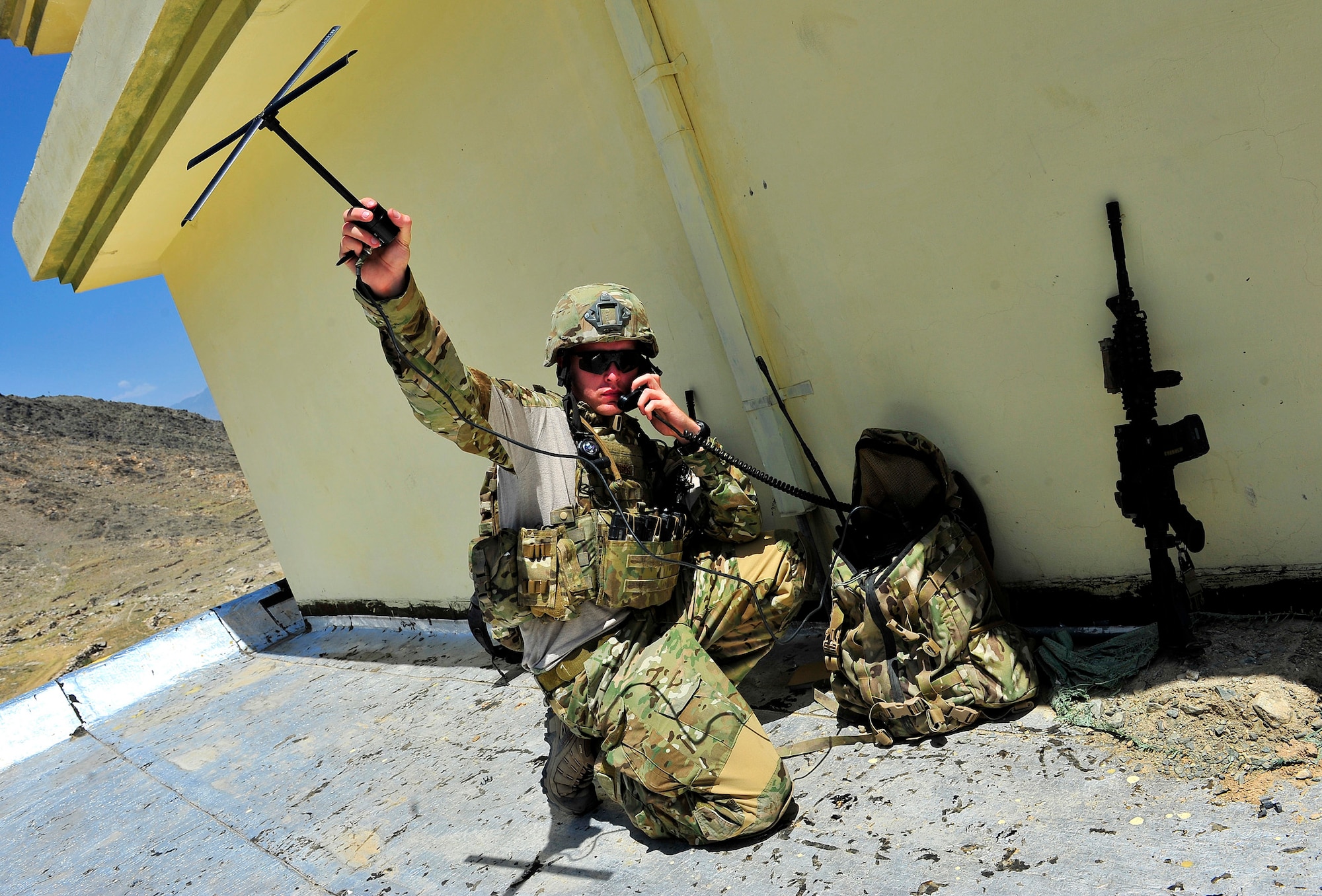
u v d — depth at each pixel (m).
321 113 4.62
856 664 2.64
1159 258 2.35
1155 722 2.25
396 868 2.84
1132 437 2.37
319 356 5.52
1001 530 2.92
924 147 2.59
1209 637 2.43
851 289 2.90
